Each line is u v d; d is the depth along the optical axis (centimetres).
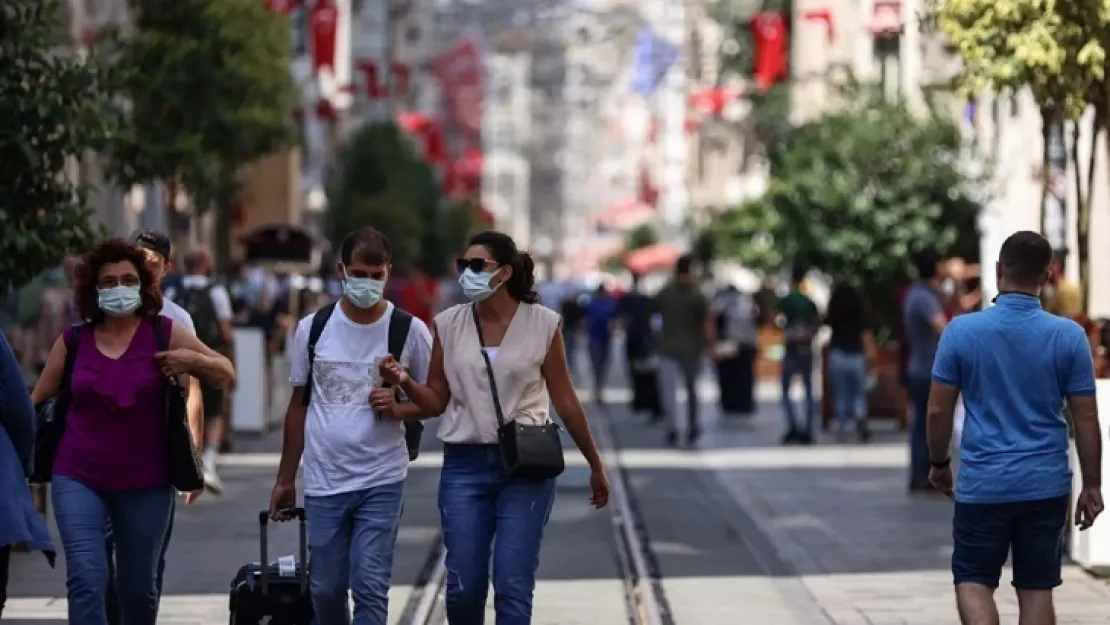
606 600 2761
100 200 6812
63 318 4197
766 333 9325
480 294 1944
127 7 5844
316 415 1994
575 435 1994
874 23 6950
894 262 6700
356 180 14162
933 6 3150
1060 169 5338
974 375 1886
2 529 1805
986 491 1867
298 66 11219
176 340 1981
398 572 3019
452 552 1959
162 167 5131
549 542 3416
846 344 5522
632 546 3344
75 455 1942
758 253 8644
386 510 1986
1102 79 2933
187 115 5594
